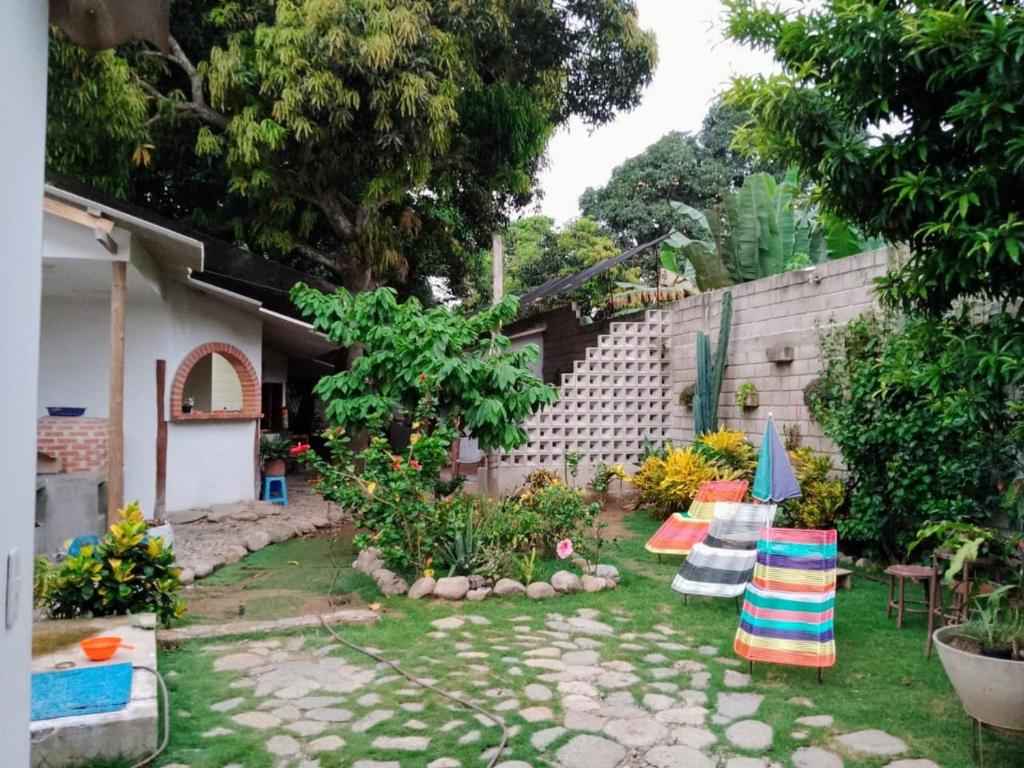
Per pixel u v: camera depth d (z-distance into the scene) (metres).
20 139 1.35
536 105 12.23
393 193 10.68
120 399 6.83
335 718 3.55
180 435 9.38
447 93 9.90
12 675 1.33
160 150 11.11
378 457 6.30
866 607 5.42
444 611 5.32
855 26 3.07
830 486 7.04
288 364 16.67
